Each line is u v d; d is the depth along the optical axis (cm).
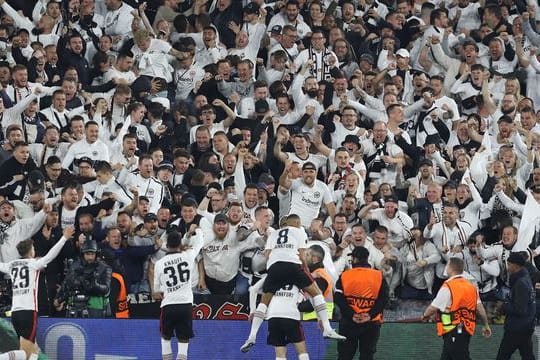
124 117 6425
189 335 5091
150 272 5619
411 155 6569
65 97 6419
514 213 6150
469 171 6388
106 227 5719
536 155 6719
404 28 7600
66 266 5497
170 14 7431
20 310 5094
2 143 6122
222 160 6278
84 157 6097
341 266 5694
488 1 7925
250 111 6750
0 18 7075
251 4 7262
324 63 7081
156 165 6103
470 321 5144
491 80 7350
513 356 5481
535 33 7706
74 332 5278
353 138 6378
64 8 7075
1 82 6444
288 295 5072
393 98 6775
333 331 5044
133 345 5303
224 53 7162
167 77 6962
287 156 6372
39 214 5647
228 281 5662
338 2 7625
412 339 5403
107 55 6806
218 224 5631
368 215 5962
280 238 5100
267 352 5403
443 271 5844
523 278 5225
